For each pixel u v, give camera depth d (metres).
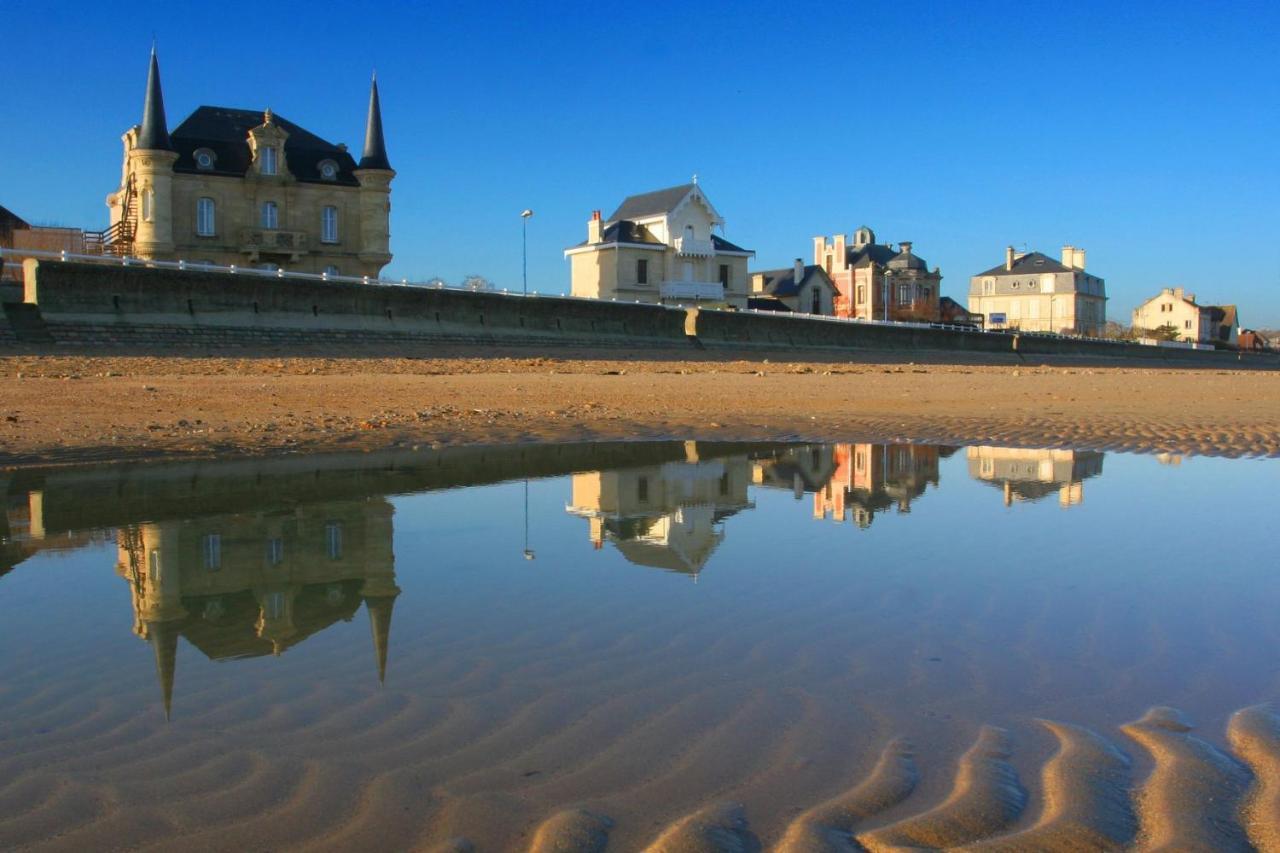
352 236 61.84
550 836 3.99
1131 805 4.23
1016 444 18.84
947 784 4.43
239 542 9.81
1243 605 7.56
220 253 57.88
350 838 3.99
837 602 7.63
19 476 13.88
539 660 6.21
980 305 133.62
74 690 5.66
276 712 5.32
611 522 10.95
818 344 67.38
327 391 27.09
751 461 16.38
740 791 4.39
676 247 81.12
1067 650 6.44
